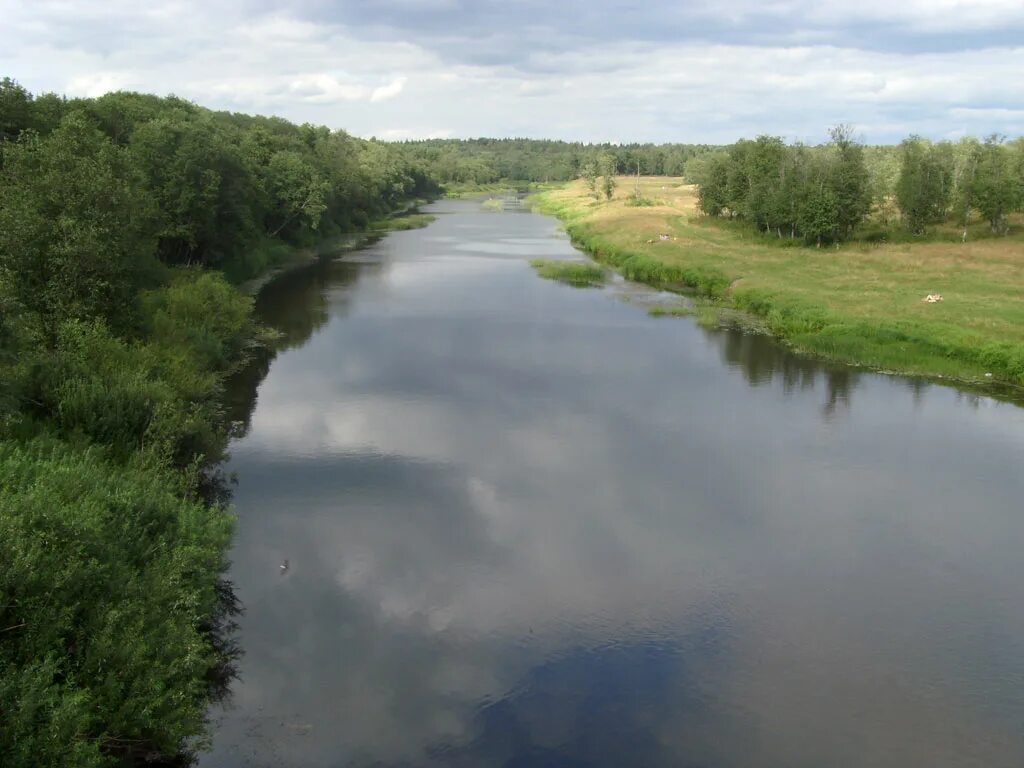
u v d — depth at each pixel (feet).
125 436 66.59
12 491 45.60
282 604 57.72
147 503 51.11
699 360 122.21
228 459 81.71
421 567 63.21
